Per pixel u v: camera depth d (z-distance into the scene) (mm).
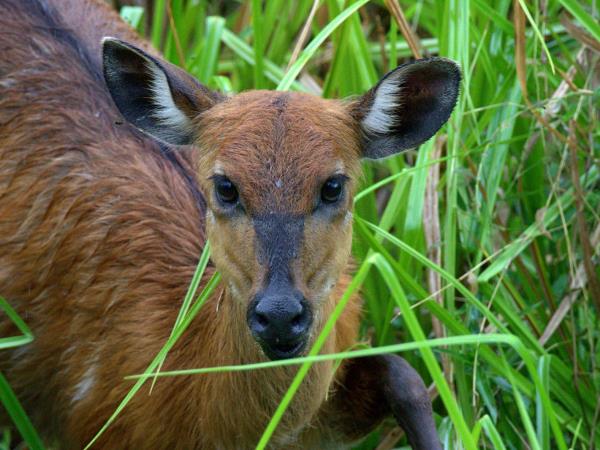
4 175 8117
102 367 7582
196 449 7352
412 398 7473
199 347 7238
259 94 6906
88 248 7797
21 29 8438
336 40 9156
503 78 9180
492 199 8516
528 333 8047
